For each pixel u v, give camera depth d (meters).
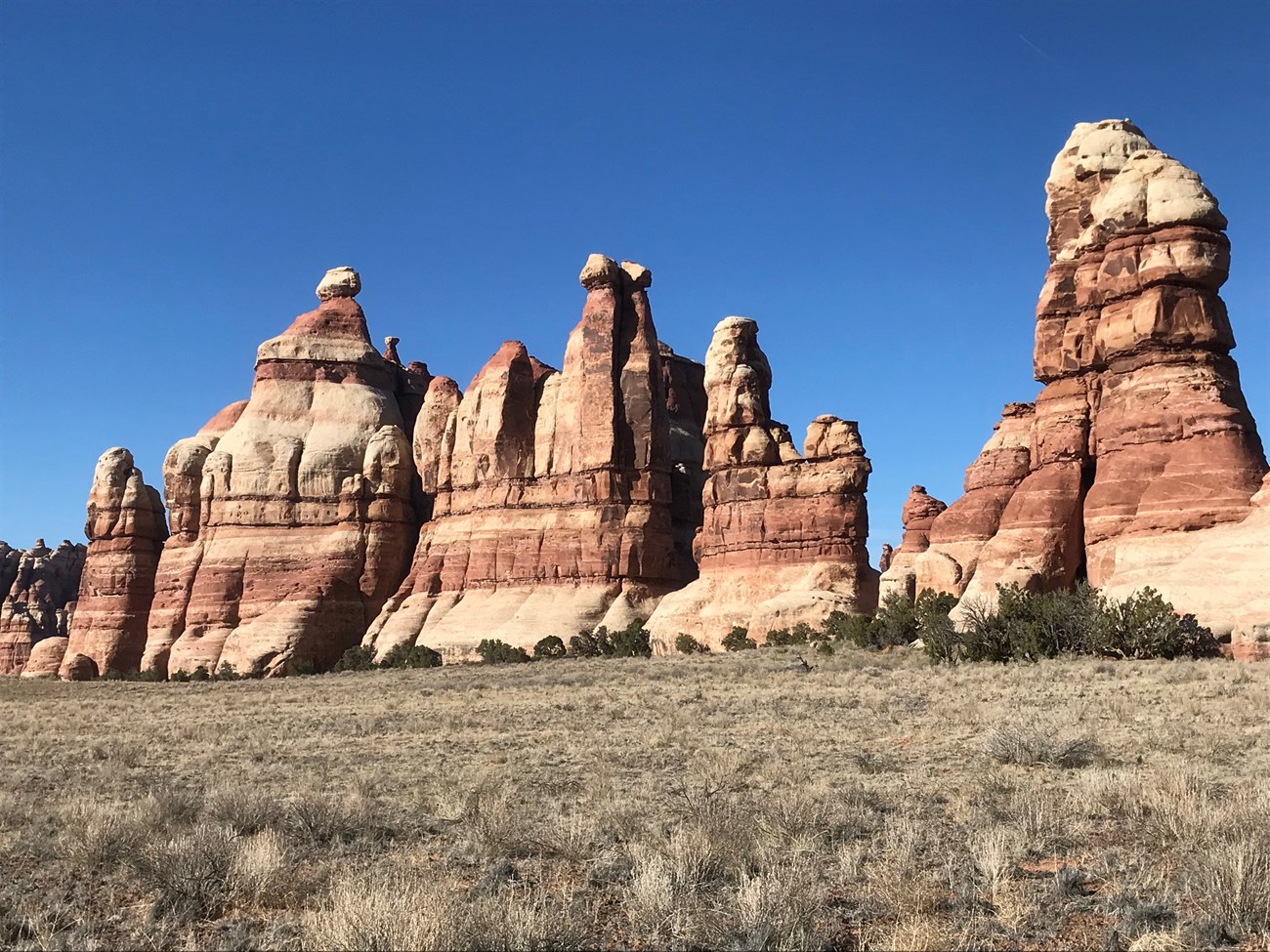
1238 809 11.13
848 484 70.81
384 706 36.88
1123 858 10.45
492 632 82.31
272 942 8.73
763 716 25.36
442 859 11.80
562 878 10.81
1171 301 45.56
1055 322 52.25
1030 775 15.38
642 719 26.73
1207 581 37.66
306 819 13.46
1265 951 7.98
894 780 15.56
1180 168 47.44
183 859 10.67
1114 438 45.81
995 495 55.66
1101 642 36.31
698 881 10.16
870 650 47.94
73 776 20.53
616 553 82.00
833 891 9.89
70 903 10.33
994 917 8.95
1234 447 42.22
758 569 71.69
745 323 78.75
